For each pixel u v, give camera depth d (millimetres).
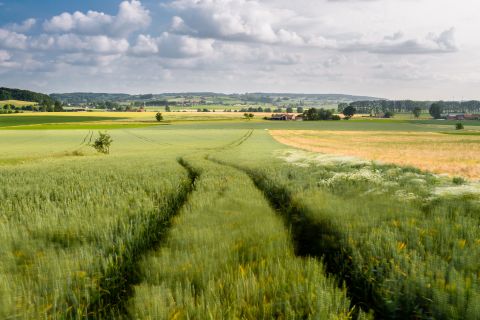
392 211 8102
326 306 3900
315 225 8148
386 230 6410
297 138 90312
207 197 10906
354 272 5176
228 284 4574
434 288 4129
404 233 6328
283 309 3984
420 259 5043
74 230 7004
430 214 7914
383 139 87875
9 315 3844
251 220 8039
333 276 5258
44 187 13156
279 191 13031
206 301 4078
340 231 6801
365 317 3926
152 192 11930
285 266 5188
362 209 8414
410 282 4395
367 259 5285
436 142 76062
